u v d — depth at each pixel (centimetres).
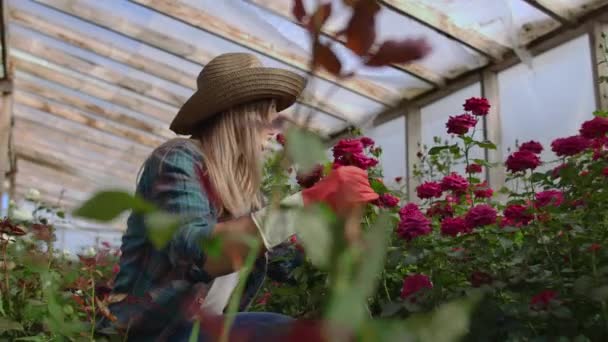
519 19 419
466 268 182
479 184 232
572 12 403
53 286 80
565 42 417
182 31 544
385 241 20
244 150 101
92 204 19
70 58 666
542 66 431
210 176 98
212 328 30
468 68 477
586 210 174
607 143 185
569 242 165
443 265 183
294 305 221
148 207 21
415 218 171
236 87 100
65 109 824
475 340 144
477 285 154
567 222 165
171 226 22
